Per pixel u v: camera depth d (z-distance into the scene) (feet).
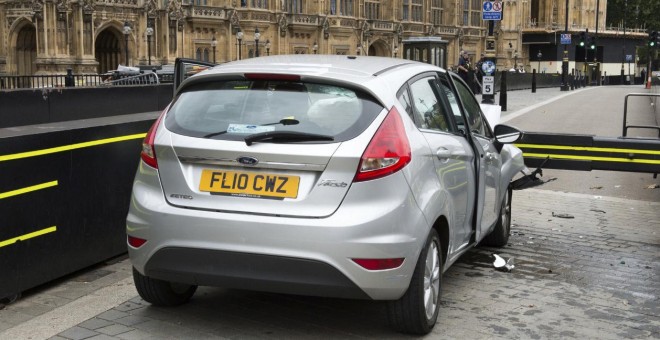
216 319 16.44
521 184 27.50
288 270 13.92
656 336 16.14
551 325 16.65
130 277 19.71
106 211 20.59
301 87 15.03
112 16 141.28
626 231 26.89
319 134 14.16
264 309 17.13
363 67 15.99
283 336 15.49
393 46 209.56
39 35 132.57
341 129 14.25
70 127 19.30
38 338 15.20
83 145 19.57
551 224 27.81
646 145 26.16
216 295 18.04
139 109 34.01
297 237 13.75
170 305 17.07
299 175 14.17
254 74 15.17
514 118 79.30
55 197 18.63
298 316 16.70
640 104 108.17
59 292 18.45
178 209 14.56
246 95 15.20
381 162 14.01
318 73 14.97
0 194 16.94
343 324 16.26
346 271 13.74
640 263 22.40
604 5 307.37
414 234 14.42
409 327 15.38
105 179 20.48
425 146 15.40
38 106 25.43
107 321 16.22
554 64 271.69
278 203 14.12
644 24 375.04
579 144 27.07
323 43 188.85
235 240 14.08
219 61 165.27
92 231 20.06
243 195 14.32
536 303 18.22
